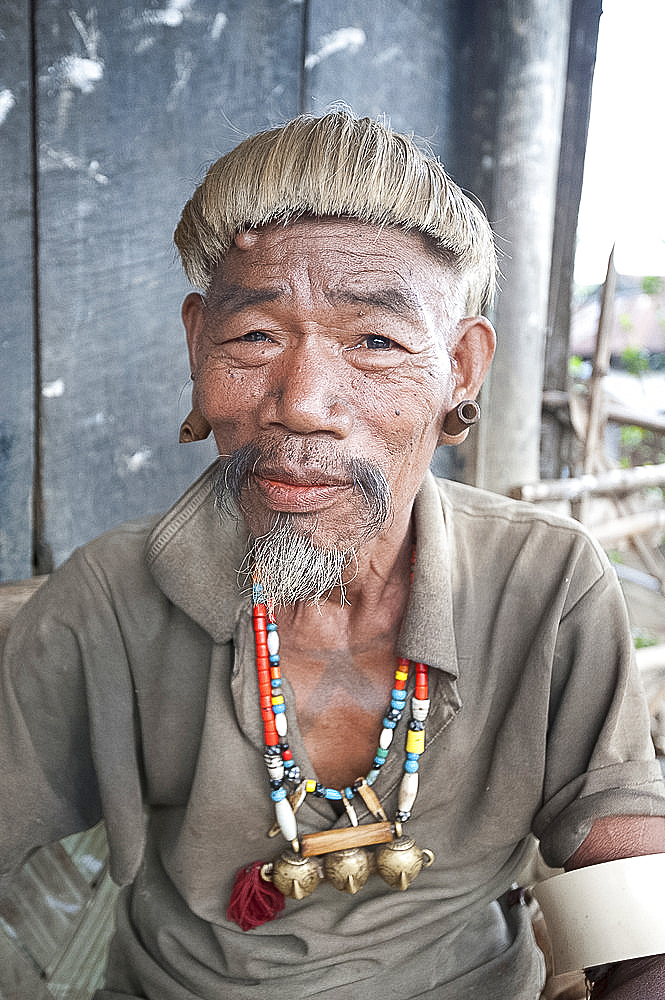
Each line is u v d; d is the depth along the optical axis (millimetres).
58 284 1832
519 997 921
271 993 882
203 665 898
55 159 1788
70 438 1890
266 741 850
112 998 969
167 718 917
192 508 877
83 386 1888
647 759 886
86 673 913
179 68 1879
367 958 889
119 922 1014
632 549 2688
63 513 1904
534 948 989
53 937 1197
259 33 1937
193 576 860
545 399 2336
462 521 950
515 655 905
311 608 866
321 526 746
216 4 1881
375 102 2039
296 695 903
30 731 930
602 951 812
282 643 892
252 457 742
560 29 1978
